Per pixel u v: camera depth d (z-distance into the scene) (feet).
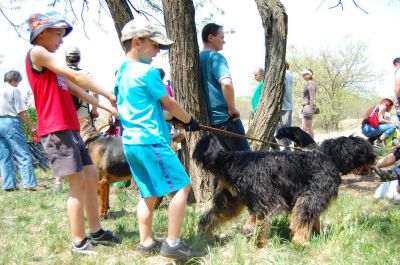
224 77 18.03
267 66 22.50
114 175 19.57
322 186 14.94
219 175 14.98
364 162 15.58
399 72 26.66
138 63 12.93
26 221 19.58
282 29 22.17
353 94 96.89
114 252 14.57
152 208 13.76
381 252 13.71
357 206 19.79
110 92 13.57
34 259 14.29
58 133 13.60
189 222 16.89
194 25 21.04
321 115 93.45
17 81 28.84
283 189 14.96
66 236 16.38
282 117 35.42
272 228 15.80
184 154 22.35
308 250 14.15
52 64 13.29
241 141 18.69
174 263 13.55
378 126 39.83
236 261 13.57
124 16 22.56
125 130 13.07
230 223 16.15
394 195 21.09
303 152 15.24
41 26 13.47
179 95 21.13
